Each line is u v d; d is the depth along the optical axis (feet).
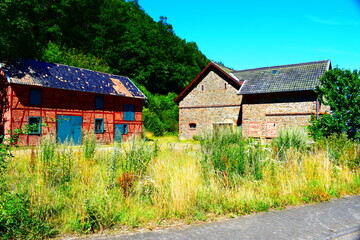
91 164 28.53
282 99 69.51
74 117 73.82
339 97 35.65
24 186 17.66
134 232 14.51
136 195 18.94
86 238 13.66
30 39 93.15
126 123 88.22
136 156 24.41
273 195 20.61
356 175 27.89
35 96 66.13
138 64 152.97
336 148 31.42
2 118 64.23
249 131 74.08
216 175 22.33
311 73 69.15
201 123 86.48
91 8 161.79
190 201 18.24
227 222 16.26
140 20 200.03
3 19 73.26
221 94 82.69
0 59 68.13
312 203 20.48
